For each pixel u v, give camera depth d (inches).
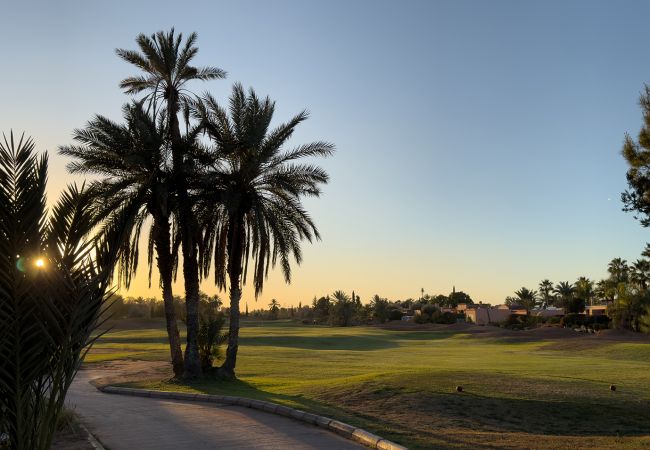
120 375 1222.9
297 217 1136.8
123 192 1028.5
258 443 432.8
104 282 298.7
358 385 781.3
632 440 468.8
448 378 832.3
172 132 1088.8
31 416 275.7
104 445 433.7
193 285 1093.8
